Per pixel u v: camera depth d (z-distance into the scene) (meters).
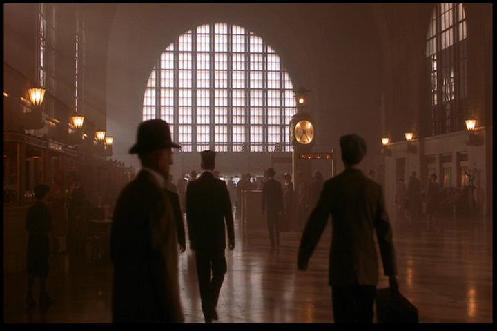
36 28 22.09
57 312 8.01
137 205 3.47
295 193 21.12
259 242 17.14
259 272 11.45
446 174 32.78
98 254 13.14
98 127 35.72
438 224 23.44
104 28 35.56
